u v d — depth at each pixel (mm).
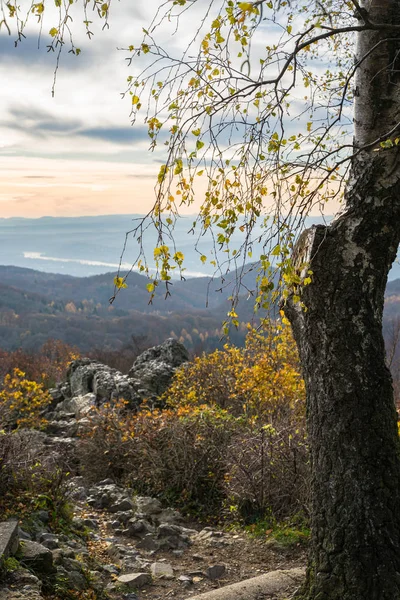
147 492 8445
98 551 6121
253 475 7398
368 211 4355
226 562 6160
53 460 7395
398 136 4211
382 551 4195
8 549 4543
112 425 9672
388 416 4359
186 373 13820
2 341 102062
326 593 4254
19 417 12305
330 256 4410
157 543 6504
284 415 9039
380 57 4344
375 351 4379
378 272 4406
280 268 3496
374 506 4230
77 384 16031
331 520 4324
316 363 4449
